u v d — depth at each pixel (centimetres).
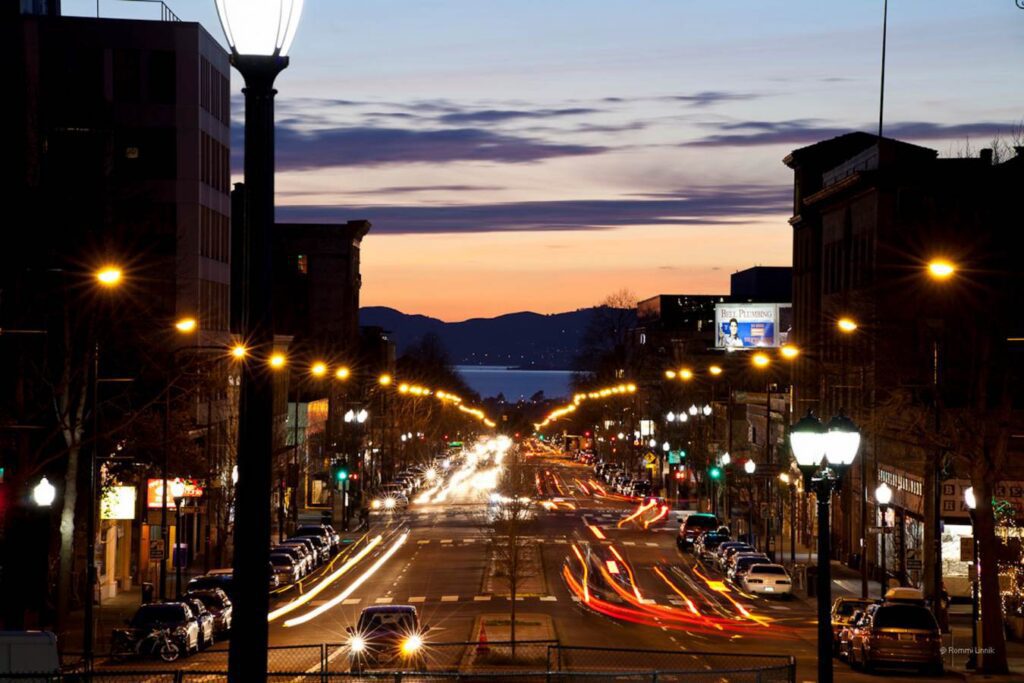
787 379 13300
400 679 2950
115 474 6812
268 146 1237
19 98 6769
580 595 7438
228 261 10556
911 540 7694
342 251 19750
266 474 1261
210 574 6719
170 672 2862
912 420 6444
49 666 3200
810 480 2373
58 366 5650
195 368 7350
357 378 16962
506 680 4188
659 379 18250
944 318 6066
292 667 4603
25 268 5494
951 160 8819
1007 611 6284
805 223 11756
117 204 6781
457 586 7775
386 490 14875
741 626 6297
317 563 8788
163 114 9331
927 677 4844
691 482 15850
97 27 9350
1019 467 6500
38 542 5319
